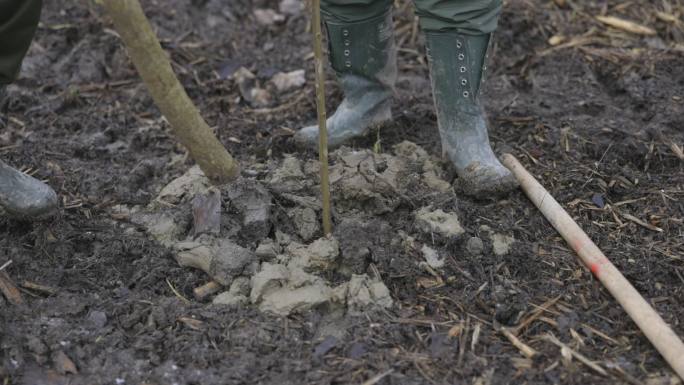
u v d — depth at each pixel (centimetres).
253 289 268
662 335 248
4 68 268
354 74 330
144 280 281
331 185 303
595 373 245
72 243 296
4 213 303
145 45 230
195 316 265
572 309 269
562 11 452
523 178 319
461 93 301
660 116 367
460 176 312
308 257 278
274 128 371
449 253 288
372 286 270
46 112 382
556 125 361
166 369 248
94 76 413
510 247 291
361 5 304
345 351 252
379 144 336
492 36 296
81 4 452
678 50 420
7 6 255
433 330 260
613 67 410
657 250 294
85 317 267
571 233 292
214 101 396
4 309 267
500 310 267
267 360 249
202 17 458
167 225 298
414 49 432
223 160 263
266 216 288
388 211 300
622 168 336
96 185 328
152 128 373
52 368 251
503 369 246
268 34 450
